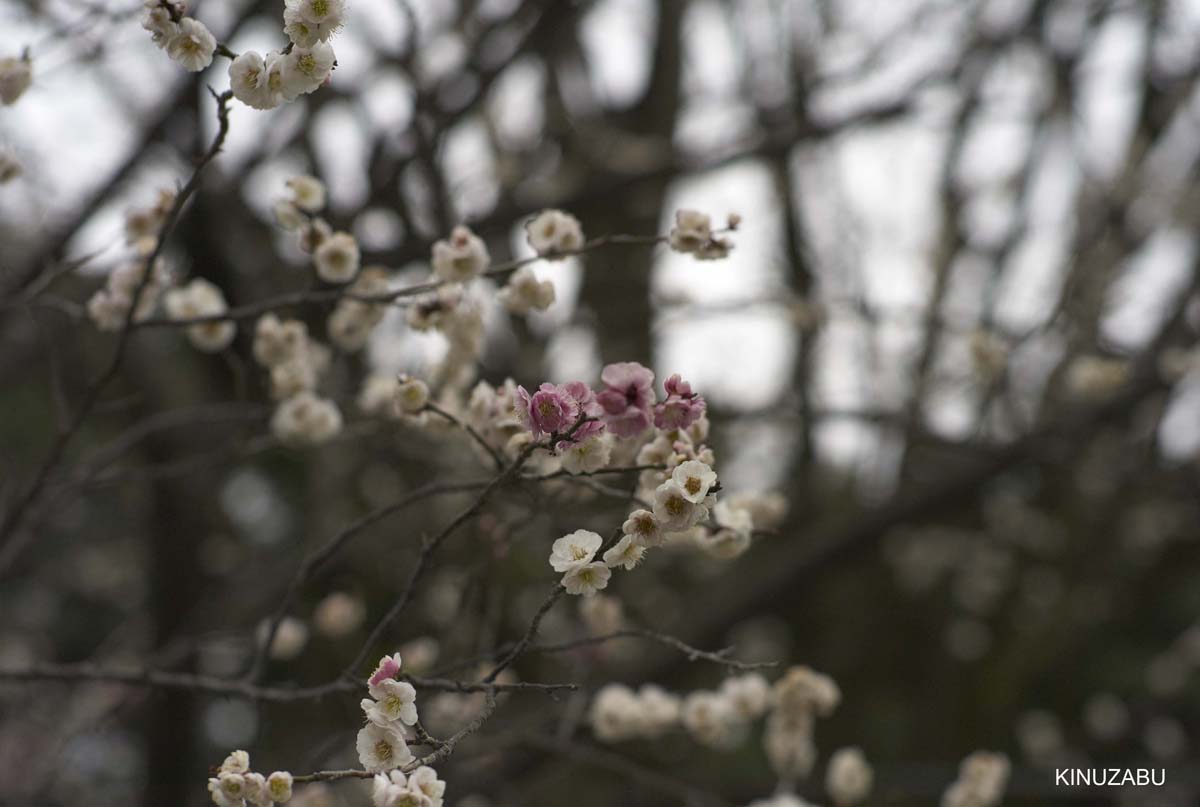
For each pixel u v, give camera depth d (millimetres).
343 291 2740
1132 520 7473
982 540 7789
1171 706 7461
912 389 6016
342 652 4926
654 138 6273
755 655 7961
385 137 4102
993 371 4734
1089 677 7625
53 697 5520
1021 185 6965
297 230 2539
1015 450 5344
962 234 7027
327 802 2703
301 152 4781
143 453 4914
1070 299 6059
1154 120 6660
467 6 4844
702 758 6562
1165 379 5422
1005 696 7332
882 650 7891
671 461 1646
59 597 8719
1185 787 5328
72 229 4195
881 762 7492
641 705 2977
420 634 4129
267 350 2848
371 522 2371
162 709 4785
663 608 6559
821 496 7570
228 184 4348
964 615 7859
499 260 4879
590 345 5973
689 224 2236
